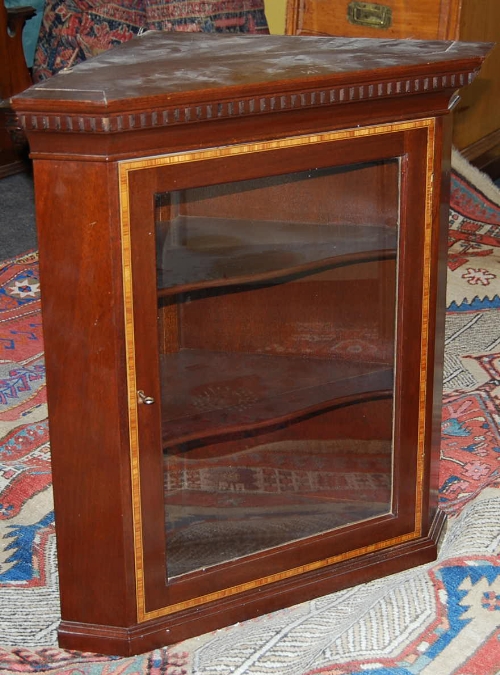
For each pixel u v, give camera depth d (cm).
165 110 129
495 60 392
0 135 404
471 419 236
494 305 292
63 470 152
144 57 159
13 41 368
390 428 173
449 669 156
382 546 179
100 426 148
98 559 157
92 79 138
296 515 173
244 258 154
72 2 303
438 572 178
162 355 150
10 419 241
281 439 171
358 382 172
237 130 139
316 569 175
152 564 159
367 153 150
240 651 161
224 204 147
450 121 159
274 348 170
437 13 291
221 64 151
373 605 170
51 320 143
